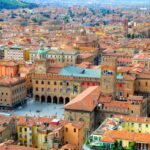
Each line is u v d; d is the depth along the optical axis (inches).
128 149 7760.8
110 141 7859.3
